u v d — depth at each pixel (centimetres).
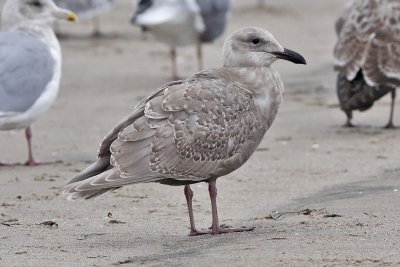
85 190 1017
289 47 2739
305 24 3133
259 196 1305
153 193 1328
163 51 2767
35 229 1127
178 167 1052
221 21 2445
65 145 1703
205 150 1062
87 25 3200
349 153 1574
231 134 1073
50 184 1405
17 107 1566
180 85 1075
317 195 1293
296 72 2378
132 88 2255
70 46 2822
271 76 1107
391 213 1135
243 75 1101
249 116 1086
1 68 1577
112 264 952
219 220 1172
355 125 1823
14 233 1105
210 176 1078
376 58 1741
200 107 1059
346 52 1772
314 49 2705
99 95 2172
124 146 1037
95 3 2917
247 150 1095
